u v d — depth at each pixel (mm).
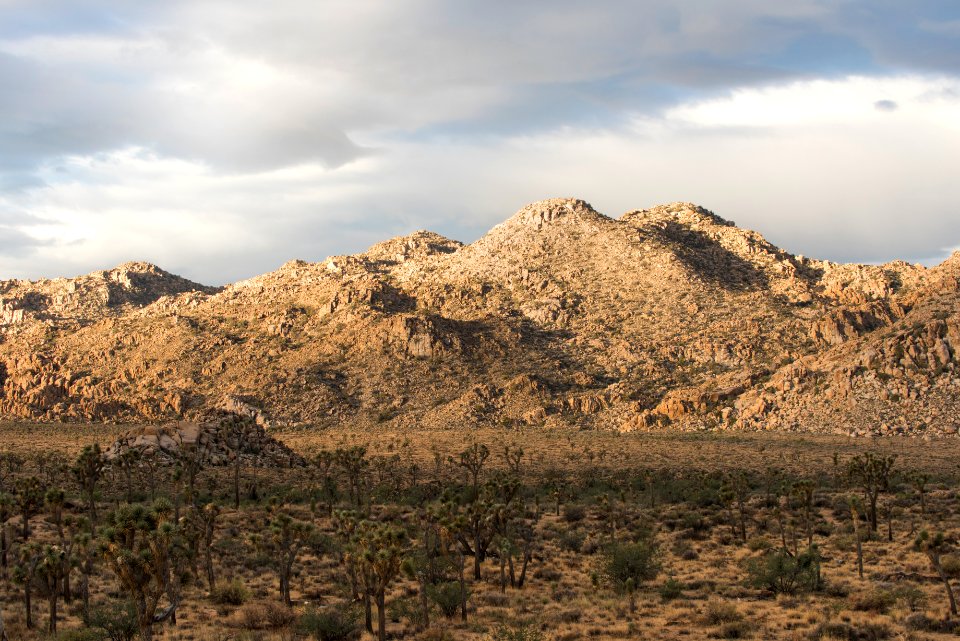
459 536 61281
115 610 40812
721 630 42094
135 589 31391
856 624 42531
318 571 60250
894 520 83188
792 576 53125
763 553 67500
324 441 187625
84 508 83812
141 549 31766
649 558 57531
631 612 47844
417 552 58688
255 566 60562
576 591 55000
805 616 44719
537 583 57812
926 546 44000
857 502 58969
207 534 54250
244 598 49344
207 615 45750
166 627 42250
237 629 42625
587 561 66625
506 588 55750
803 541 74188
